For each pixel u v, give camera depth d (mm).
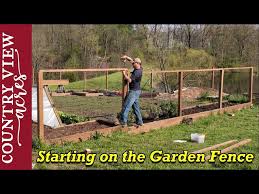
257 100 15992
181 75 10422
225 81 25312
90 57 30922
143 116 10219
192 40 27734
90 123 9148
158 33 25750
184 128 9680
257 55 26906
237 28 27438
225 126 10156
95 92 20109
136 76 8477
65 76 28922
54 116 8977
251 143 8211
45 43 29984
